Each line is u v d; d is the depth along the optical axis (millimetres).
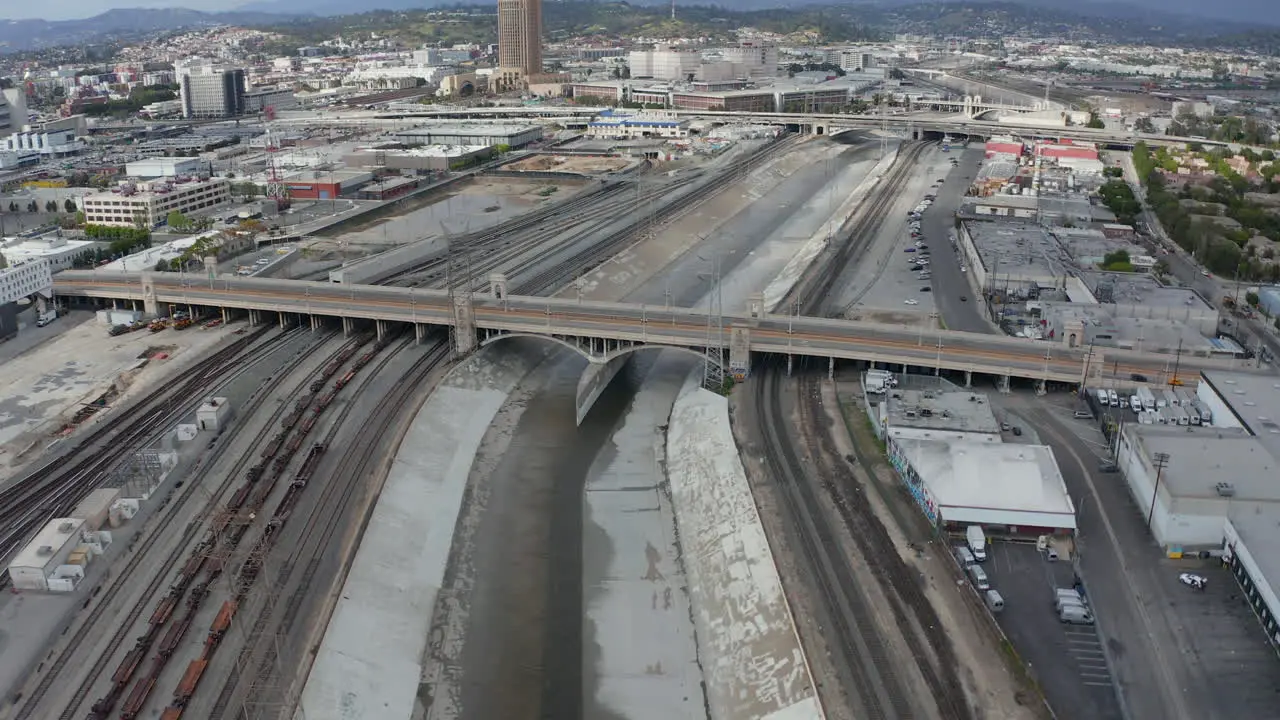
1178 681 124938
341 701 131250
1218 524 148625
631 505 187500
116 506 167375
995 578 146625
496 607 157500
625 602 158750
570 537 177250
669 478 194500
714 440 196000
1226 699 121625
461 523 180750
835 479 176500
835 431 195625
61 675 131625
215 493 177500
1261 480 153750
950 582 145125
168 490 178625
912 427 184875
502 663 144875
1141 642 132125
